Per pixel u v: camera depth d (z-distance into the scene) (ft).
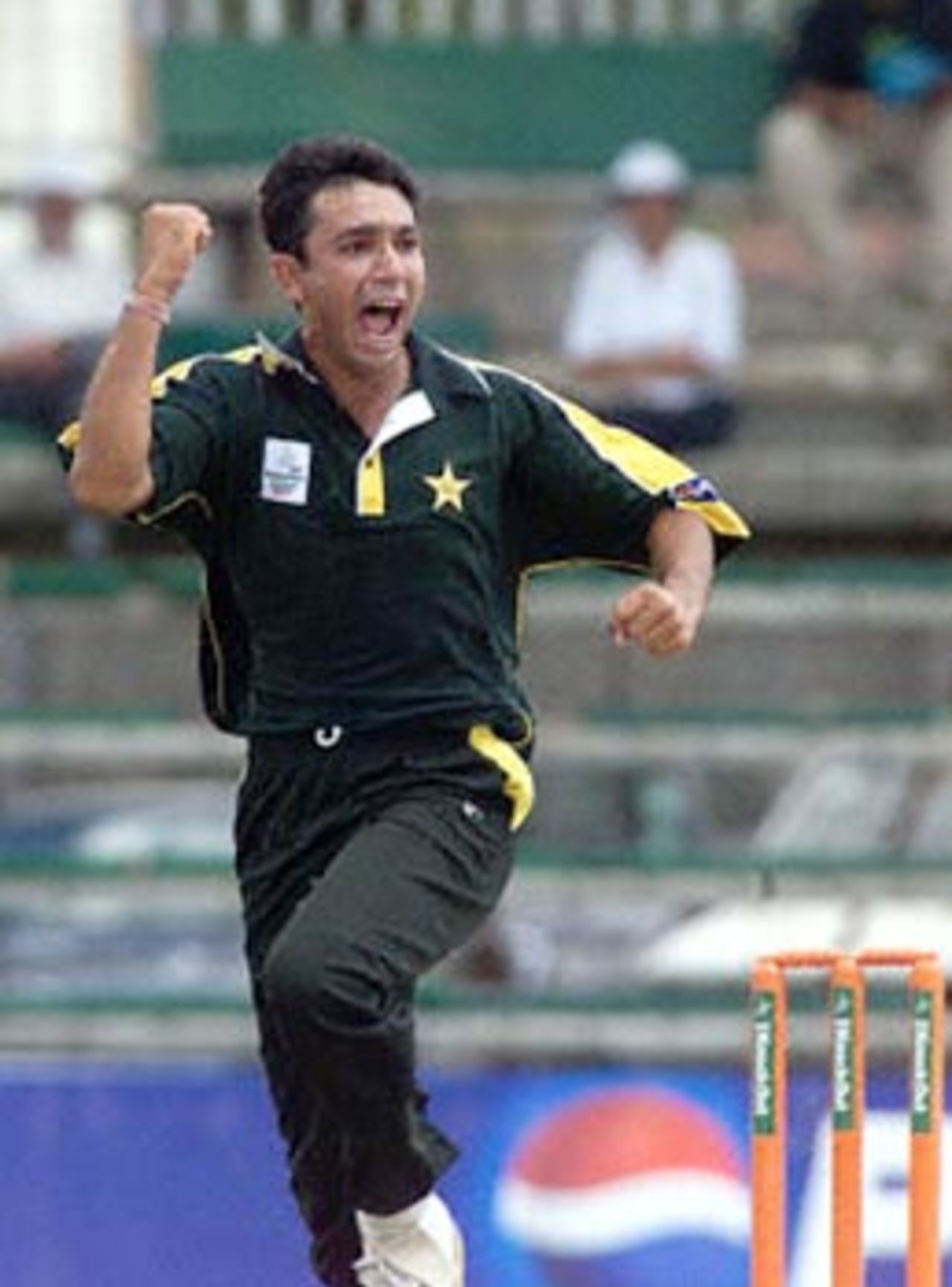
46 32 197.57
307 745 85.30
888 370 184.34
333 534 84.23
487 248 188.14
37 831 163.02
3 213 185.37
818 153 181.27
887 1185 132.16
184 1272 136.67
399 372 84.69
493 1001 144.97
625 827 160.66
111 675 172.86
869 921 150.82
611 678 173.17
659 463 86.43
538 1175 135.74
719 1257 135.13
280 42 191.31
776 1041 85.51
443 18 192.44
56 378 172.55
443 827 84.48
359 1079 82.84
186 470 83.10
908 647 173.37
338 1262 88.63
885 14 180.34
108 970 154.92
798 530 177.68
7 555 177.37
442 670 85.05
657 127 191.31
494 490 85.25
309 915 83.15
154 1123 137.49
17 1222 137.39
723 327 171.63
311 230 83.15
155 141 190.70
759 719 157.28
